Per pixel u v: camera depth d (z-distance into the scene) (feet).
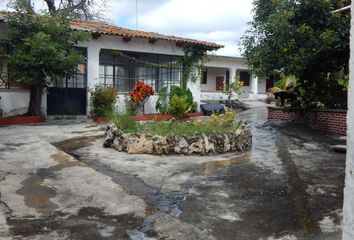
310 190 16.11
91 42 44.16
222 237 11.24
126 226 11.93
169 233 11.46
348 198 4.82
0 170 17.97
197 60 51.83
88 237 10.98
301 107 40.06
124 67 48.29
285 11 35.76
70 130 33.01
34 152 22.18
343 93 39.19
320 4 34.71
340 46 33.68
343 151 25.17
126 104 44.88
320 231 11.67
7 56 36.81
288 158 23.26
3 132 30.55
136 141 23.56
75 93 43.55
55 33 37.78
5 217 12.22
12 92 39.50
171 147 23.62
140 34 46.75
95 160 21.27
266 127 38.99
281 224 12.28
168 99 49.03
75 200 14.23
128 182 16.89
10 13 37.22
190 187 16.43
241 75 80.23
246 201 14.62
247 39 41.24
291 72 36.42
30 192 14.96
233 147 25.50
